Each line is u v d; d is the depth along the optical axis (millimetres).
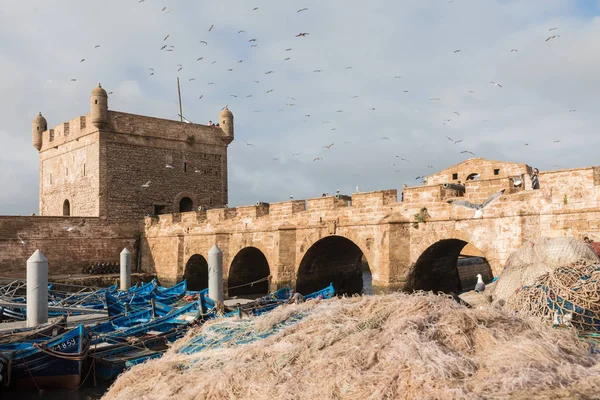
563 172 21500
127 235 49406
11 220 43188
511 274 16625
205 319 22922
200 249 42688
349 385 8094
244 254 40312
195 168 54906
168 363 11930
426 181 45375
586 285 12297
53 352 18516
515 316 9898
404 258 27422
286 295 28812
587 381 7195
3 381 18344
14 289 38531
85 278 43250
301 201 34688
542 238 16266
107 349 20547
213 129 56812
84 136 50469
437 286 29938
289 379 8867
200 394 9508
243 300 37750
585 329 11891
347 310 11367
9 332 22031
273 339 10883
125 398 10484
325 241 33219
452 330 9023
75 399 18125
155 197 51531
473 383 7426
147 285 39219
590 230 20375
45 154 57562
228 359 10906
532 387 7129
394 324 9438
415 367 7934
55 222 45344
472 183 25188
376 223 28625
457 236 25203
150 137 51531
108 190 48406
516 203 22969
